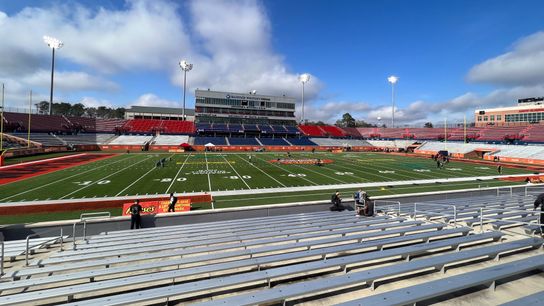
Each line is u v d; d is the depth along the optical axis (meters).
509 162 39.91
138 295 3.40
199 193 17.50
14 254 6.42
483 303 3.34
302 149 63.34
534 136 52.34
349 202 12.98
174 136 62.91
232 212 11.34
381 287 3.89
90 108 126.50
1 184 19.41
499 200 11.77
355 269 4.63
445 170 29.83
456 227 7.05
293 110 79.19
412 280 4.08
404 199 14.29
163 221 10.69
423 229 6.89
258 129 72.00
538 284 3.81
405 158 45.28
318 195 17.39
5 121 47.59
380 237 6.79
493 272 3.60
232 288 4.05
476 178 24.11
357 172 27.69
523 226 7.02
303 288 3.38
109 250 6.02
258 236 6.69
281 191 18.42
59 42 60.91
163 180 21.73
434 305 3.29
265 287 4.09
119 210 13.66
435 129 71.75
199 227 8.75
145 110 95.69
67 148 46.53
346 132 81.25
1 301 3.38
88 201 14.55
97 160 34.66
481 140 58.50
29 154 38.00
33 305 3.97
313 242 5.57
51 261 5.39
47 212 13.15
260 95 76.12
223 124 71.94
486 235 5.56
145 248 5.81
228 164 33.41
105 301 3.26
